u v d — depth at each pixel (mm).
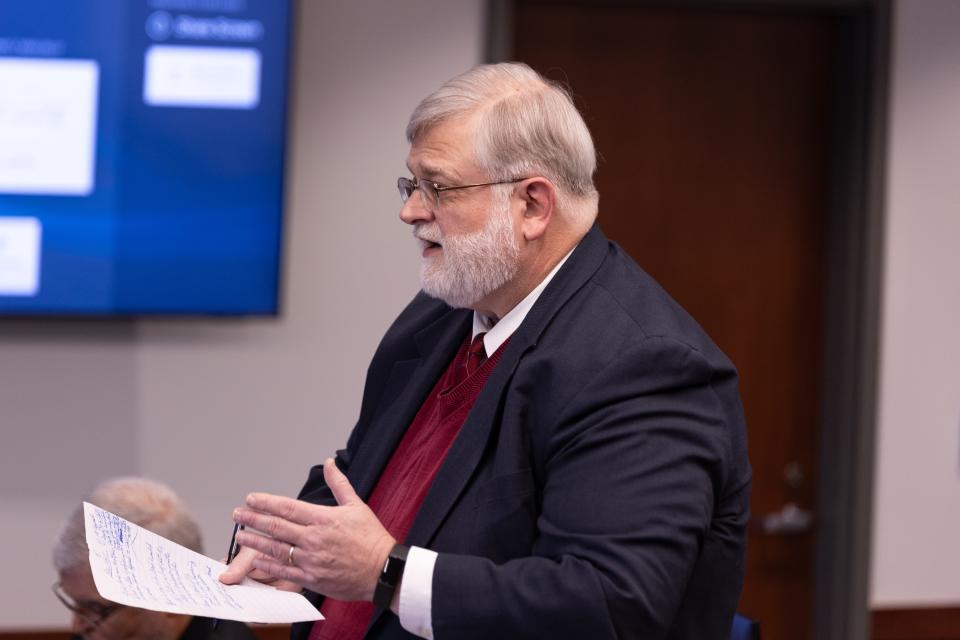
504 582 3498
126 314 8344
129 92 8273
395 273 8766
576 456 3666
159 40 8281
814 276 9570
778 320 9570
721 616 3938
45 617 8516
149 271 8352
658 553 3471
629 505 3514
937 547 9422
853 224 9258
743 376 9555
